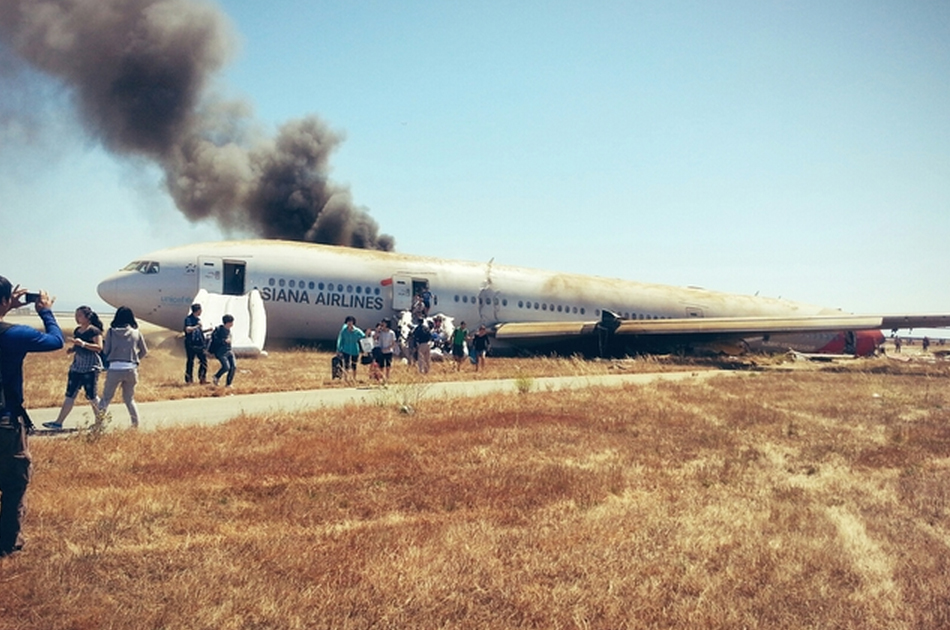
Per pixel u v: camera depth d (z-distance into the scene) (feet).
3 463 22.89
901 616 20.63
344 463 36.27
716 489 33.81
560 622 19.39
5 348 22.80
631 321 125.39
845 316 125.90
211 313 108.06
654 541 25.82
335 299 119.44
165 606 19.47
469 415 52.90
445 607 20.06
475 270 133.90
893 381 92.63
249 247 120.06
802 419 57.00
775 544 25.98
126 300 112.78
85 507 27.58
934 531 28.37
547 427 48.83
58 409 55.47
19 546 23.32
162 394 64.18
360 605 19.99
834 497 32.96
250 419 48.65
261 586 20.90
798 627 19.71
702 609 20.48
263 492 31.01
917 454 43.73
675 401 65.31
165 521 26.66
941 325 124.57
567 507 29.91
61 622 18.49
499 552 24.25
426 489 32.04
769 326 122.93
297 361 103.14
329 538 25.32
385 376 78.59
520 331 128.16
